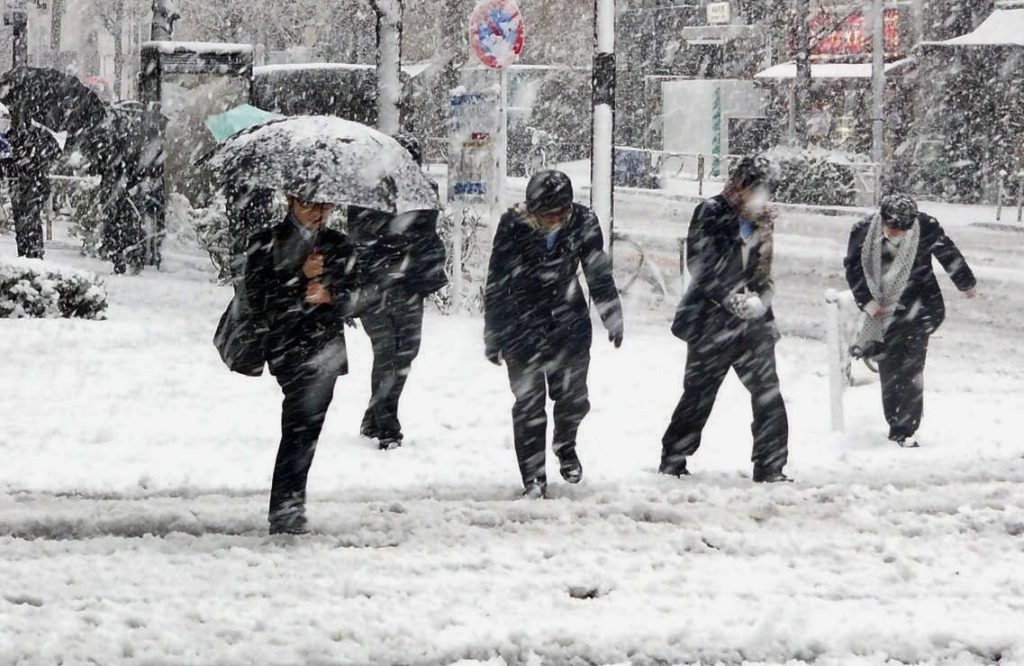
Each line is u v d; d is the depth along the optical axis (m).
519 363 14.42
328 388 12.84
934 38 69.69
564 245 14.41
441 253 17.22
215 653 9.44
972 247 46.78
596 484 15.07
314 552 12.21
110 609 10.46
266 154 12.68
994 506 14.09
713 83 79.88
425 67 84.06
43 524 13.00
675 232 49.38
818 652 9.73
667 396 20.72
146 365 22.41
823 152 63.53
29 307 27.00
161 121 37.53
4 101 34.62
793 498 14.45
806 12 67.56
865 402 20.30
